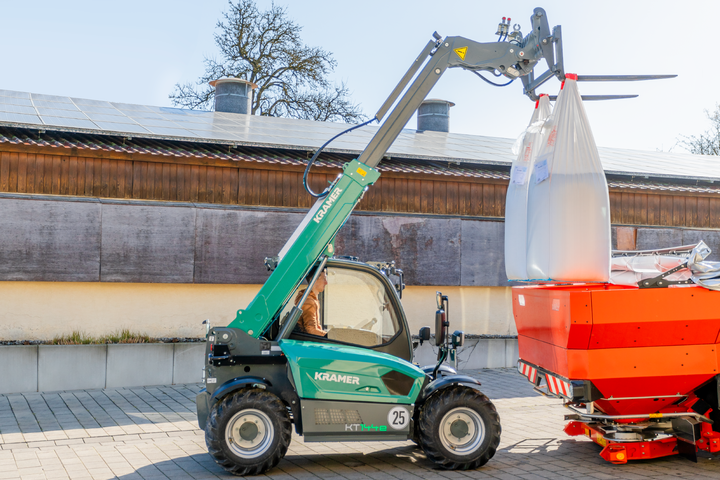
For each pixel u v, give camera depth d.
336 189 6.68
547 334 6.53
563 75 6.80
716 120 34.31
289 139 12.58
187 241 10.87
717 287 6.03
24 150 10.16
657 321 6.02
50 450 6.80
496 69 7.07
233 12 28.45
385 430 6.24
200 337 11.05
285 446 6.07
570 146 6.38
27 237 9.98
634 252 8.23
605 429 6.68
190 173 11.13
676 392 6.28
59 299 10.31
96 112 12.98
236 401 6.01
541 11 7.03
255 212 11.25
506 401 9.63
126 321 10.68
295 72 28.86
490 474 6.12
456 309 12.73
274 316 6.65
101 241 10.38
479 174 12.84
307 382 6.13
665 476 6.04
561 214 6.27
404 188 12.50
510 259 7.38
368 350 6.51
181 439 7.32
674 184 14.48
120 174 10.73
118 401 9.21
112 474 6.00
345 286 6.75
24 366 9.70
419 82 6.96
